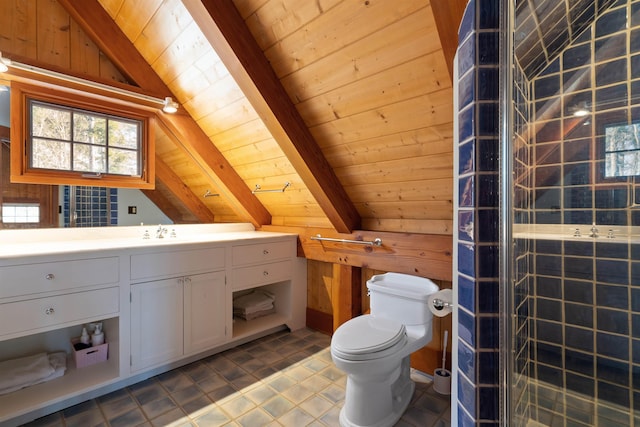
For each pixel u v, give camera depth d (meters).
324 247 2.55
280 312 2.84
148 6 1.77
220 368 2.08
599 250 1.24
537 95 1.24
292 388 1.86
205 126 2.39
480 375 0.83
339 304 2.49
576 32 1.19
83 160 2.04
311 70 1.62
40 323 1.53
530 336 1.29
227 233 2.79
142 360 1.87
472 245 0.84
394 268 2.09
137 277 1.84
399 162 1.82
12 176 1.80
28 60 1.75
